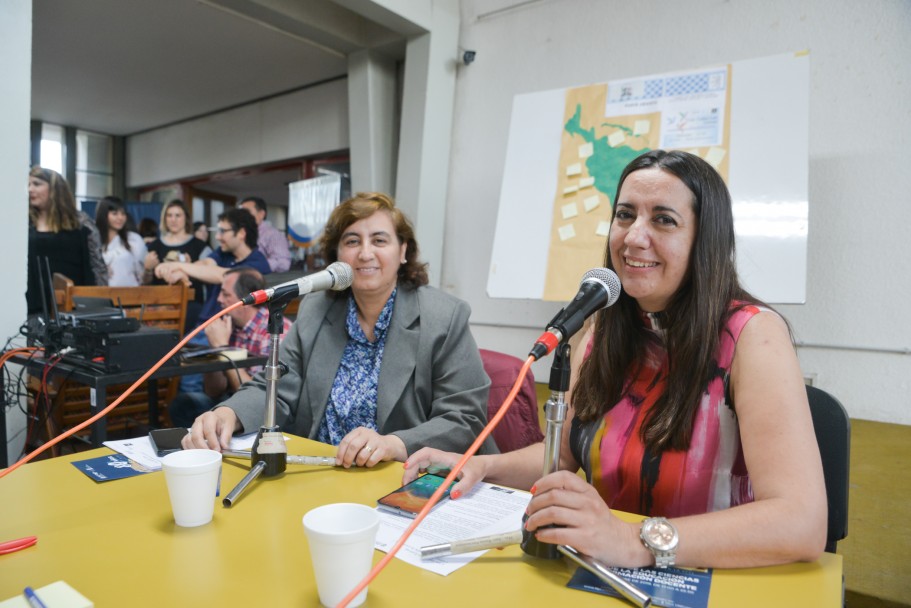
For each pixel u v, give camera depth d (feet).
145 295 8.79
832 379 8.52
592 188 9.11
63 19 12.37
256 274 10.45
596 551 2.40
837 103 8.50
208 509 2.81
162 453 3.86
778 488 2.60
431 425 4.47
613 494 3.52
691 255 3.31
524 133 9.91
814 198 8.66
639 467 3.38
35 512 2.93
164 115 19.07
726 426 3.20
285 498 3.19
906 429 7.88
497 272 9.59
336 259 5.48
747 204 7.86
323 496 3.22
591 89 9.46
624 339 3.69
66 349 6.44
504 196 9.82
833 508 3.18
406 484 3.37
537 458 3.83
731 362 3.19
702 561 2.41
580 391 3.83
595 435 3.65
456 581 2.34
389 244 5.03
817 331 8.61
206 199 20.54
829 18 8.57
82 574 2.31
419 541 2.68
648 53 10.20
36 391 8.27
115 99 17.43
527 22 11.58
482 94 12.19
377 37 12.63
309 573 2.34
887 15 8.14
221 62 14.42
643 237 3.28
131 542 2.61
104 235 14.94
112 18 12.30
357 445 3.73
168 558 2.46
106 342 5.97
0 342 7.23
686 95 8.65
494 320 12.00
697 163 3.34
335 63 14.20
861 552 5.31
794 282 7.43
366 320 5.33
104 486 3.30
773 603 2.18
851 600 4.94
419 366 4.96
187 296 9.26
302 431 5.16
